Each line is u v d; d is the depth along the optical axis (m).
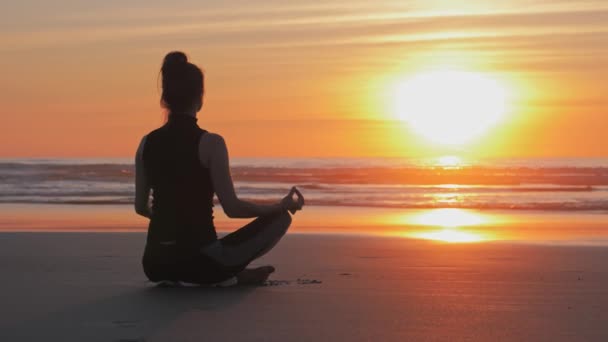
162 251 4.58
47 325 3.51
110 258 6.53
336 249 7.86
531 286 4.95
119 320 3.63
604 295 4.56
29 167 29.02
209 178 4.58
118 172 28.33
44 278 5.16
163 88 4.64
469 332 3.44
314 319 3.70
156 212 4.62
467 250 7.88
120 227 12.34
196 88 4.61
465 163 47.97
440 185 27.80
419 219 14.30
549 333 3.44
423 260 6.77
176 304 4.07
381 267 6.13
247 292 4.53
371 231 11.81
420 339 3.30
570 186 26.77
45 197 20.20
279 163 45.47
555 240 10.44
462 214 15.76
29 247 7.54
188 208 4.56
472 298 4.39
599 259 7.00
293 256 7.11
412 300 4.29
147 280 5.05
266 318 3.71
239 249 4.65
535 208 17.47
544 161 52.34
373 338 3.31
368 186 26.38
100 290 4.57
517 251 7.77
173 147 4.55
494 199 20.52
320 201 19.56
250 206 4.60
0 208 16.66
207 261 4.58
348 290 4.67
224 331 3.40
